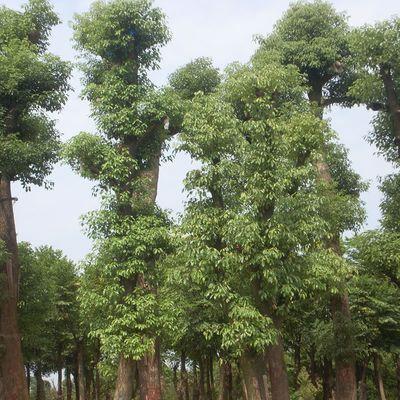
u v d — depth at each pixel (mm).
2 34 21219
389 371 34188
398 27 19750
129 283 16656
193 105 16359
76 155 16953
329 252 15938
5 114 20812
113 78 17922
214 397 38156
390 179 20875
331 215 19641
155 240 16453
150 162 18672
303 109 18984
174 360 38719
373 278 25109
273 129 15672
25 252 24547
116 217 16422
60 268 36625
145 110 17625
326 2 25828
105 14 18219
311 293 17531
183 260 15453
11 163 19656
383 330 25469
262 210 15219
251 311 14016
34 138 21672
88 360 43500
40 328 27203
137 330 15906
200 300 20750
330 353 22812
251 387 15430
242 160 15414
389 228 20672
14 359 19969
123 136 18016
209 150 15758
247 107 16422
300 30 25516
